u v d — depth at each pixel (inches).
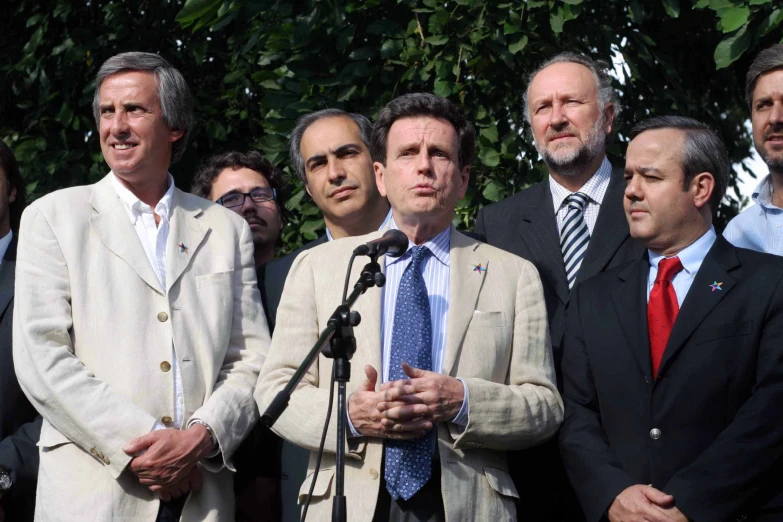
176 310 172.7
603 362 171.3
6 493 177.8
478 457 159.2
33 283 168.4
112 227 175.5
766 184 213.3
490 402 156.5
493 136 265.4
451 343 161.3
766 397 158.6
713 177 171.9
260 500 200.2
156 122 180.5
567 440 168.7
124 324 169.0
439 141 167.5
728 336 162.9
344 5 261.1
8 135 323.6
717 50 235.9
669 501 156.0
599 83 211.2
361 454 156.9
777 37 249.6
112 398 163.2
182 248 178.1
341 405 141.0
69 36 321.4
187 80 321.7
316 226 270.7
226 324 176.2
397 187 167.3
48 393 163.0
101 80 182.1
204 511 166.9
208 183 241.1
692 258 171.8
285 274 199.3
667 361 164.7
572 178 207.2
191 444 162.6
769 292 163.5
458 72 258.7
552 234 202.2
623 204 187.0
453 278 166.2
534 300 169.8
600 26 279.3
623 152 285.7
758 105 209.2
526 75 270.4
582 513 178.4
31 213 174.2
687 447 161.9
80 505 161.6
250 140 316.2
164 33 321.4
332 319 143.2
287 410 161.3
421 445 156.3
